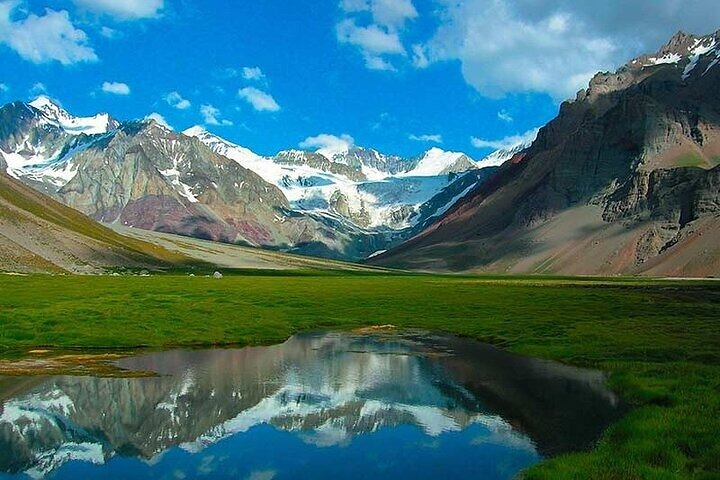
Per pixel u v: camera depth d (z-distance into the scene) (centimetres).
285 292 11362
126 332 5706
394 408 3306
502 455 2548
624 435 2678
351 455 2569
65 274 15925
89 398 3488
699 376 3838
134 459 2516
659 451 2388
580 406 3341
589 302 9950
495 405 3366
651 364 4347
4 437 2789
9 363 4472
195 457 2542
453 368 4500
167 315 6731
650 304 9525
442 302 9944
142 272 19062
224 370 4353
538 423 3003
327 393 3653
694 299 10650
